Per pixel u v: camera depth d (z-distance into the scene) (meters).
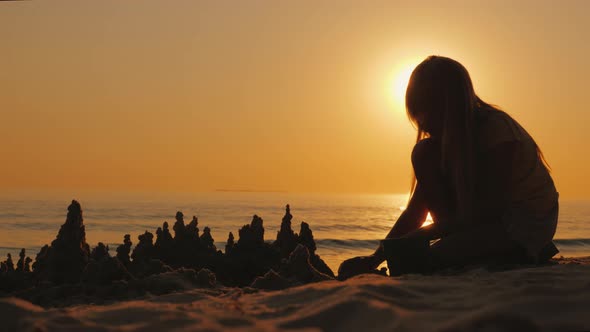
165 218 73.19
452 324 1.76
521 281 2.79
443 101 3.67
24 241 41.81
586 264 3.83
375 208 125.00
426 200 3.89
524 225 3.73
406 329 1.84
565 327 1.79
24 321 2.11
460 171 3.60
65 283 4.04
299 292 2.71
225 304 2.54
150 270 4.30
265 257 5.04
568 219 83.00
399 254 3.74
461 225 3.69
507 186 3.70
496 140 3.63
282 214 91.69
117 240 41.34
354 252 32.62
